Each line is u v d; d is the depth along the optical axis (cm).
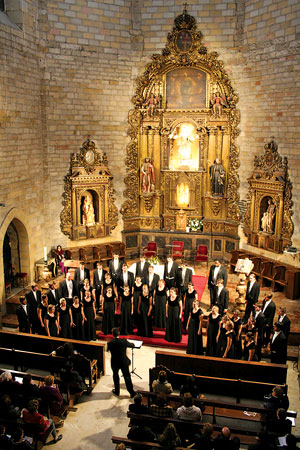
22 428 989
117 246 2342
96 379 1359
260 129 2098
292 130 1944
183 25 2159
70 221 2256
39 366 1278
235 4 2094
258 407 1022
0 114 1780
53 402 1085
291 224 1989
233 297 1894
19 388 1097
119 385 1303
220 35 2142
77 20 2108
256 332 1375
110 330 1619
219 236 2341
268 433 922
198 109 2259
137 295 1616
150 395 1084
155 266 1884
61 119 2148
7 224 1850
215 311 1416
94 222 2334
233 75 2162
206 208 2358
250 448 859
